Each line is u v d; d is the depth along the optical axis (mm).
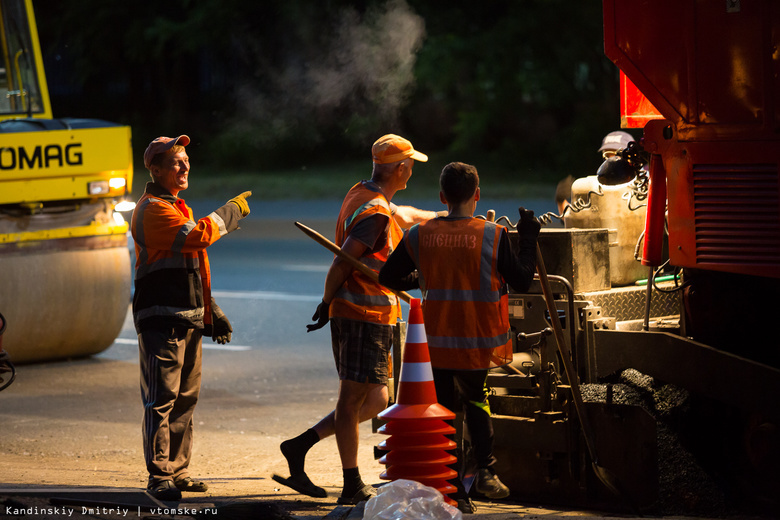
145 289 10992
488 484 9750
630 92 13305
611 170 11383
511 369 11109
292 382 19172
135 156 81125
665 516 10320
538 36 70438
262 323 25297
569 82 71250
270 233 45219
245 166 80250
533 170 70062
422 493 8602
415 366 9172
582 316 11289
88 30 84062
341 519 9320
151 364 10906
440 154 75500
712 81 10383
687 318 11242
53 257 20156
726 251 10438
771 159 10078
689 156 10594
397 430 9070
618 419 10383
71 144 19922
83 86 90000
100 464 13602
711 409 11023
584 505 10648
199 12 79250
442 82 72000
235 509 9117
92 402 17797
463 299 9703
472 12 75312
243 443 15055
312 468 13594
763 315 10648
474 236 9703
